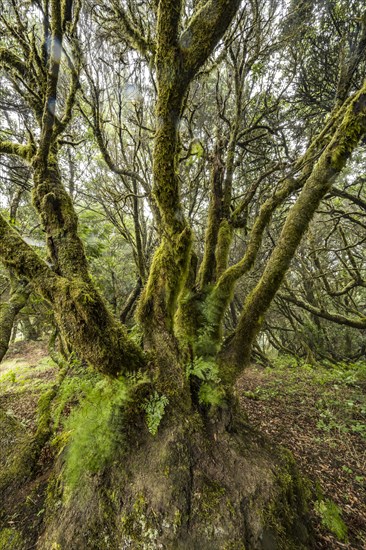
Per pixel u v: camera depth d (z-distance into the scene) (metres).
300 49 4.66
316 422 4.59
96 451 2.12
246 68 3.57
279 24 3.91
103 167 5.73
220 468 2.14
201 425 2.38
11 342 11.98
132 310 7.86
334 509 2.57
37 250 4.37
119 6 2.70
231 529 1.79
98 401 2.28
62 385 3.01
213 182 3.65
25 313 6.11
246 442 2.52
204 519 1.82
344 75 3.25
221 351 3.02
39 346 11.05
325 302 10.98
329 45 4.54
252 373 7.84
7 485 2.42
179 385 2.40
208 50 1.65
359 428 4.07
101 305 2.16
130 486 1.98
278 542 1.83
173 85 1.72
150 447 2.15
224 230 3.54
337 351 10.79
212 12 1.56
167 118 1.86
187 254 2.38
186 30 1.63
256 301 2.90
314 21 4.09
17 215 6.66
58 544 1.81
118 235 8.95
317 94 5.19
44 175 2.49
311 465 3.46
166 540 1.72
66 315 2.07
